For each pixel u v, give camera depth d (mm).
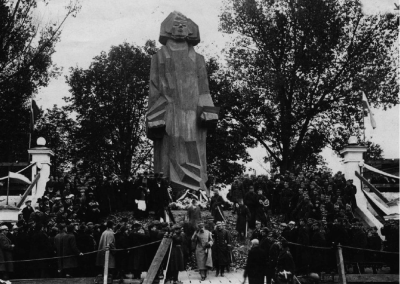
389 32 47250
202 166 35375
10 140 47094
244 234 27297
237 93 49062
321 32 47031
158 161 35656
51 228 23312
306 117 48625
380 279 22312
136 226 22500
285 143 49094
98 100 53781
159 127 35125
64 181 32469
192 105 35719
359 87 47094
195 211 25312
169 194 32375
